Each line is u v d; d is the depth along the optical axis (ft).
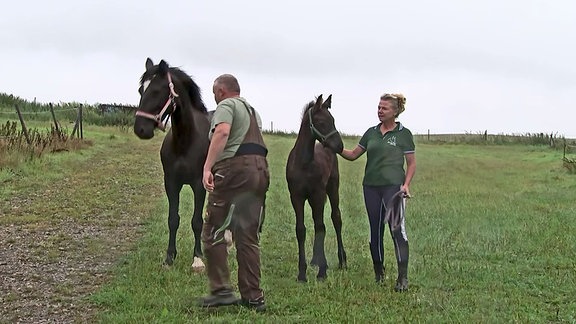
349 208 38.04
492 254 25.23
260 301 17.35
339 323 16.29
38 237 27.12
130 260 23.07
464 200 42.75
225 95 17.49
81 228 29.37
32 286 19.89
